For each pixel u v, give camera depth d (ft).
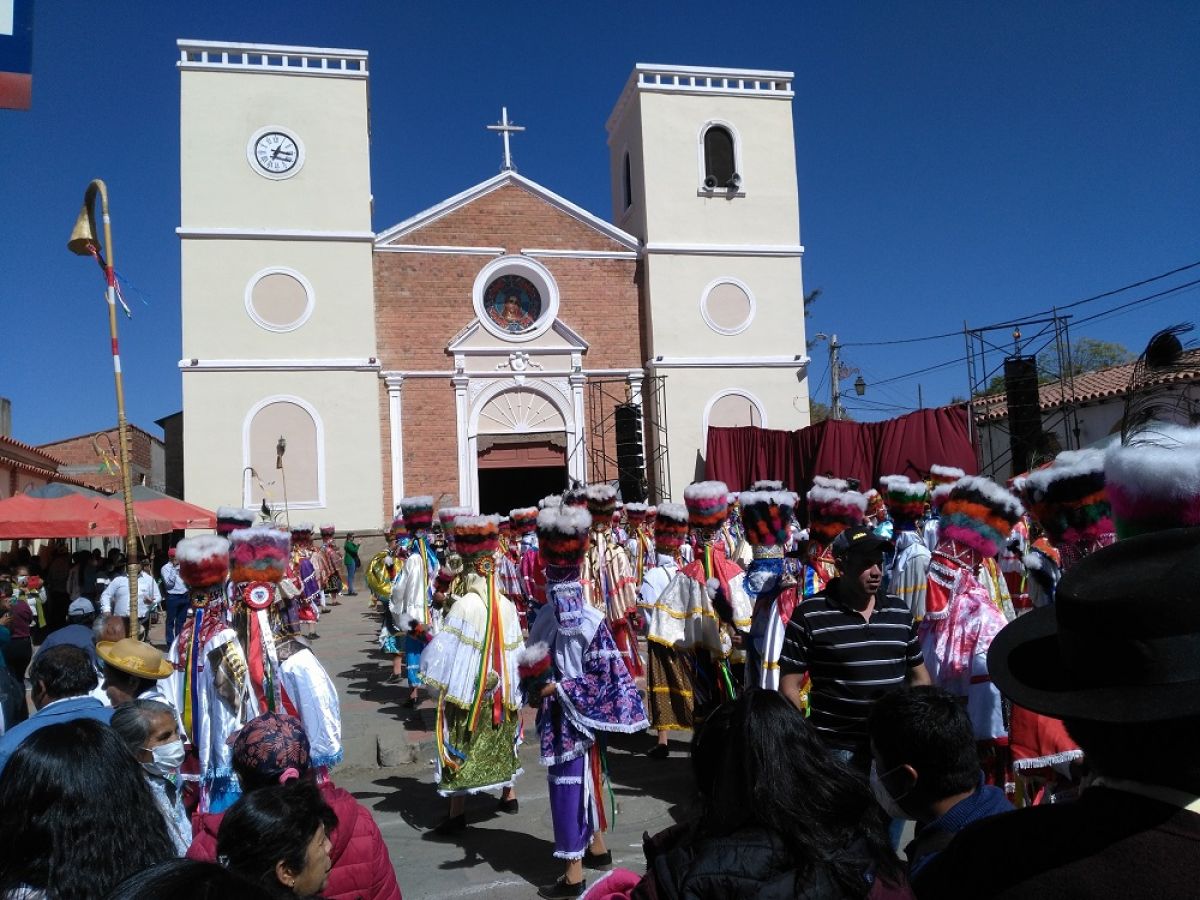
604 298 89.45
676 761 25.68
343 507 79.41
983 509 15.94
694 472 87.71
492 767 19.60
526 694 17.87
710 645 24.04
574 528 17.24
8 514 47.03
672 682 25.71
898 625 13.99
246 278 79.51
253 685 15.62
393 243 84.48
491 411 85.92
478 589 19.65
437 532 36.24
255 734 10.32
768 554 20.43
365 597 78.38
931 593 16.08
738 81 93.71
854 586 13.91
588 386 87.92
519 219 87.76
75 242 25.89
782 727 6.86
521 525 42.09
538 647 17.03
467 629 19.33
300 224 81.00
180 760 12.23
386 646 38.81
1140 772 5.10
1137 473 6.77
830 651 13.87
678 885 6.51
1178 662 4.91
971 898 5.43
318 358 80.07
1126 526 6.98
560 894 16.62
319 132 82.02
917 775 9.05
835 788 6.68
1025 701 5.61
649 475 87.51
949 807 9.02
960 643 15.37
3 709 18.47
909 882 6.77
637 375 88.58
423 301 84.79
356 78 83.35
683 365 88.12
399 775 25.80
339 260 81.51
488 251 86.28
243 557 16.07
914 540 20.47
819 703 14.03
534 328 86.89
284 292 80.12
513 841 19.84
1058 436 83.35
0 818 7.42
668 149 90.68
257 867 8.18
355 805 10.62
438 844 19.81
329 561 73.51
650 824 20.67
